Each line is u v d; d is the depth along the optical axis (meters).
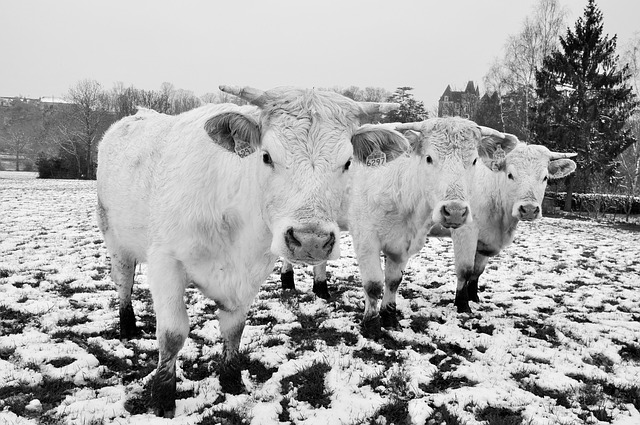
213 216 3.25
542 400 3.94
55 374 3.88
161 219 3.34
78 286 6.40
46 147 63.22
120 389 3.73
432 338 5.23
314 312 5.88
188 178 3.28
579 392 4.11
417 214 5.14
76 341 4.60
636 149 28.30
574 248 12.41
